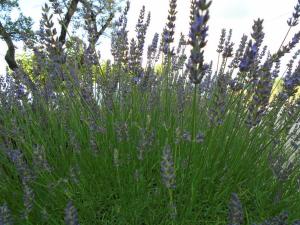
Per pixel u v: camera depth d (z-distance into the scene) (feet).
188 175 7.71
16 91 11.00
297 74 9.01
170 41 10.36
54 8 10.23
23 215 6.82
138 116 10.71
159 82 13.43
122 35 11.69
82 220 7.36
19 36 36.73
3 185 8.00
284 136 10.22
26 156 8.85
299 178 8.70
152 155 9.07
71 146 9.64
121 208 7.52
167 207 7.27
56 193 7.62
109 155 8.98
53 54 9.29
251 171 8.89
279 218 6.29
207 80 13.19
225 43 12.01
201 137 7.50
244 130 9.62
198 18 5.66
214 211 7.50
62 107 11.30
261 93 7.22
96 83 11.66
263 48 11.73
